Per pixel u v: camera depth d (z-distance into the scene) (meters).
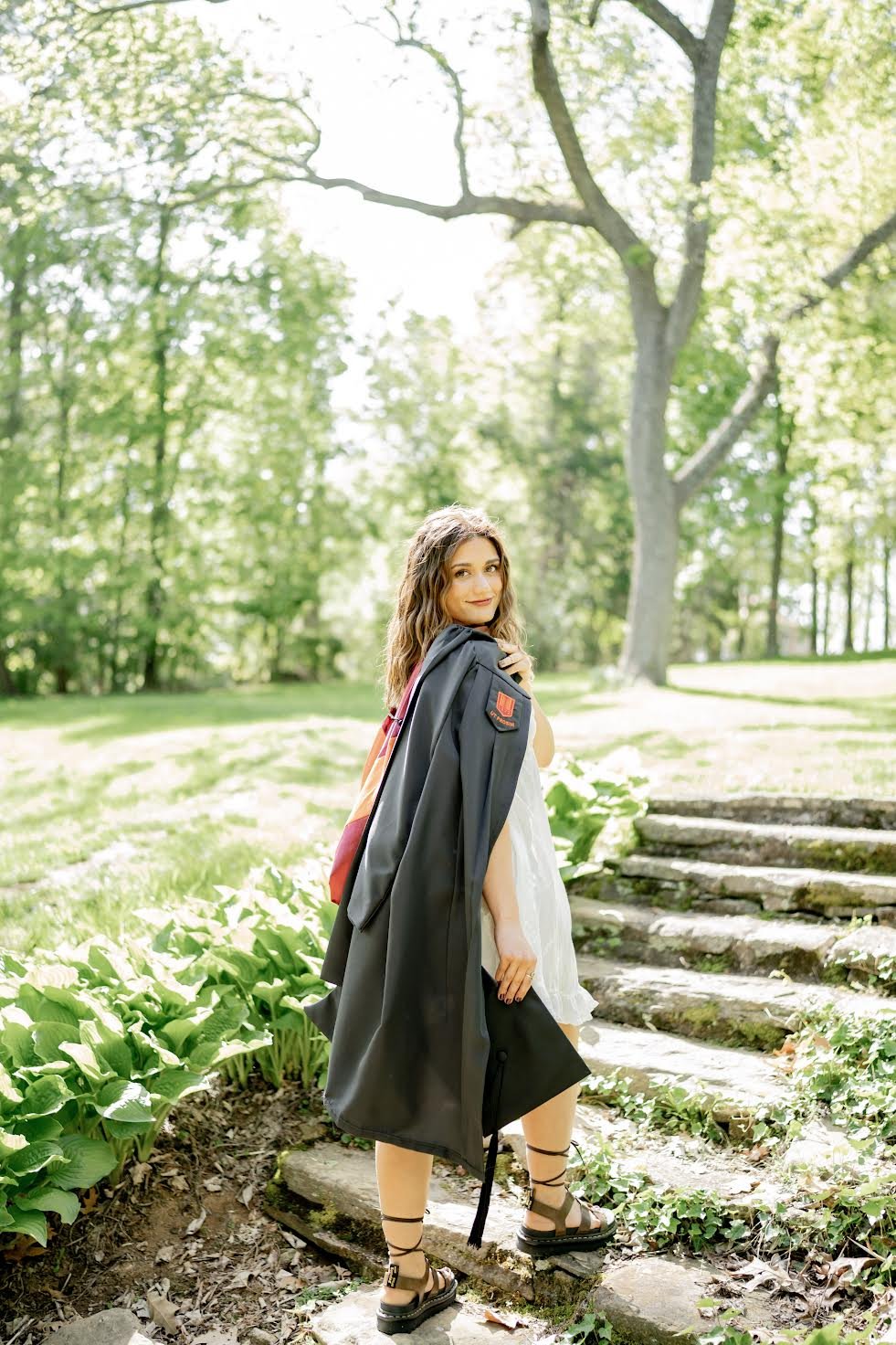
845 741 7.25
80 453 22.75
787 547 31.97
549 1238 2.46
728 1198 2.54
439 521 2.44
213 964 3.33
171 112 13.35
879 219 13.20
